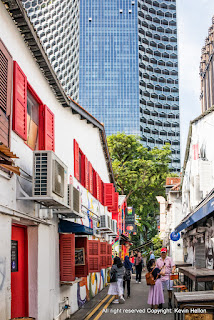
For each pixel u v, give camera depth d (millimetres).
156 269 12625
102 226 19031
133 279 27172
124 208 43781
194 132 18875
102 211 21734
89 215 16719
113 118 152750
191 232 18688
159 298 12539
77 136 14797
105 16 161000
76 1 92750
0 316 6301
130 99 154625
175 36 176125
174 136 169375
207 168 15992
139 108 154750
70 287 12039
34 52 8789
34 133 9539
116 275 14453
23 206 7840
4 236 6766
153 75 168500
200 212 11219
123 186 51281
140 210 51625
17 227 8562
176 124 170375
